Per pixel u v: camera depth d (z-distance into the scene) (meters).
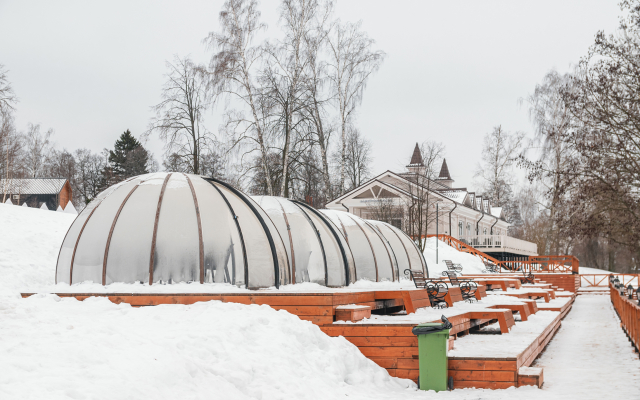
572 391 8.05
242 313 8.84
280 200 15.93
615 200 21.27
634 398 7.49
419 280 15.54
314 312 9.77
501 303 15.64
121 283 11.51
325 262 14.80
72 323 7.52
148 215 12.02
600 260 71.88
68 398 5.17
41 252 19.11
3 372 5.43
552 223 42.47
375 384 8.44
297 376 7.44
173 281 11.47
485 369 8.38
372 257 18.86
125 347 6.62
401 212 39.16
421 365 8.43
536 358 11.65
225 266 11.64
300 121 29.17
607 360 11.19
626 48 21.06
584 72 22.33
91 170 84.31
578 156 22.84
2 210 21.78
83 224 12.38
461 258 35.66
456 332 10.85
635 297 15.13
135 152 74.75
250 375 7.03
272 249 12.30
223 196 12.56
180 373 6.34
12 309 8.33
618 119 21.52
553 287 35.44
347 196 42.78
